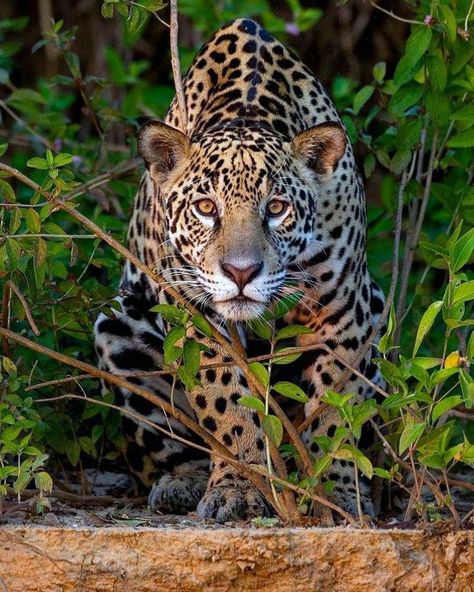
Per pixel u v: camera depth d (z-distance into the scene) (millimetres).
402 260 12445
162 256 9648
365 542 7188
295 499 8141
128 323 10242
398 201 10414
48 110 15742
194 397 9062
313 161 9016
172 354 7828
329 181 9047
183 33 19125
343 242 9172
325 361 9242
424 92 10359
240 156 8609
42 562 7273
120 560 7219
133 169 11938
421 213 10555
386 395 7797
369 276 9703
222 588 7188
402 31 18328
